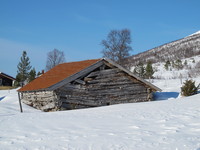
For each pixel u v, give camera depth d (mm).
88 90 20203
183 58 92188
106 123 9531
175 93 26562
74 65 23641
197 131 7277
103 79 20984
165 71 65125
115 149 6273
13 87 50375
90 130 8523
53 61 68750
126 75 21625
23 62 55875
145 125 8641
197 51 99312
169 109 11719
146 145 6348
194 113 10039
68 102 18969
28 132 8969
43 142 7457
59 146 6922
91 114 12320
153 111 11562
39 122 10719
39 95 20484
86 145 6805
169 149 5895
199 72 52219
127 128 8406
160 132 7504
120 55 59219
